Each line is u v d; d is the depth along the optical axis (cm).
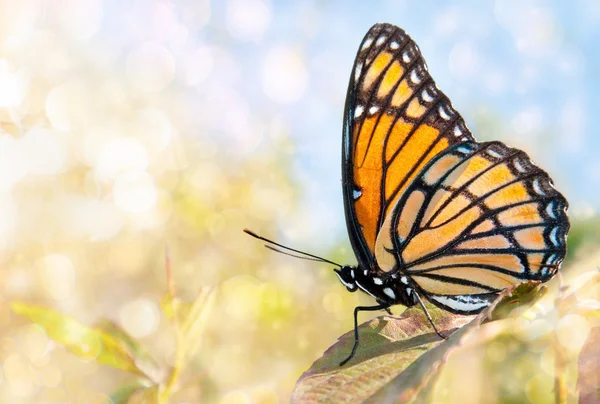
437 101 35
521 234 35
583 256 30
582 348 27
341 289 38
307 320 37
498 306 30
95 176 39
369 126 35
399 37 35
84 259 38
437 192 35
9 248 37
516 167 35
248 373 35
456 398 32
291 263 39
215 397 32
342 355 30
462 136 35
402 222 35
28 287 36
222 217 41
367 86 35
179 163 42
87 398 33
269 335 36
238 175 43
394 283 36
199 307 30
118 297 38
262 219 42
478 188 35
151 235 40
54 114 39
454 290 36
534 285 30
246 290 37
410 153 35
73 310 36
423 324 31
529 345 32
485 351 32
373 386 27
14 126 35
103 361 30
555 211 35
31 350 33
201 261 40
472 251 35
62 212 38
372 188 35
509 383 32
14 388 33
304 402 27
